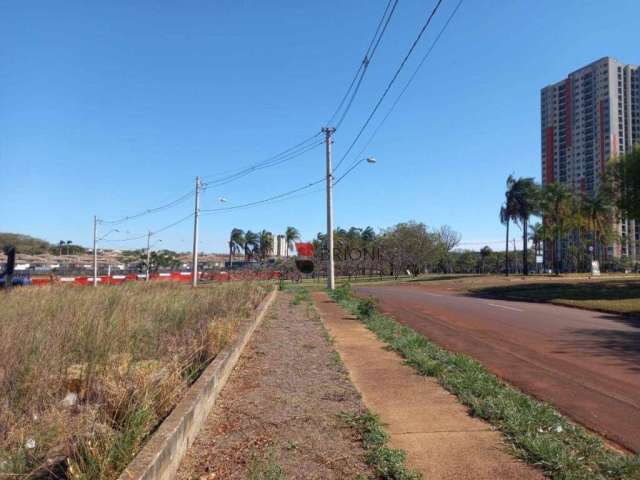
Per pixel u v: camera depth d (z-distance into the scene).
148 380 5.48
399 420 5.91
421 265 73.44
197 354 7.85
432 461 4.76
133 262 124.88
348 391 7.02
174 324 10.61
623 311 17.84
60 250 126.25
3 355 6.01
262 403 6.43
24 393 5.46
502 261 121.31
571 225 77.19
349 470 4.54
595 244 99.06
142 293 17.47
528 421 5.67
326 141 31.02
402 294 29.72
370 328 13.13
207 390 5.88
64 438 4.55
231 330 9.98
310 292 29.22
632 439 5.35
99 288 19.75
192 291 20.66
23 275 41.72
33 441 4.39
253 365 8.62
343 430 5.52
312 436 5.32
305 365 8.66
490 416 5.94
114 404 5.11
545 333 12.99
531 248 121.56
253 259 114.81
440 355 9.35
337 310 18.38
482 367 8.55
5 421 4.80
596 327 14.23
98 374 6.27
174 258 125.25
